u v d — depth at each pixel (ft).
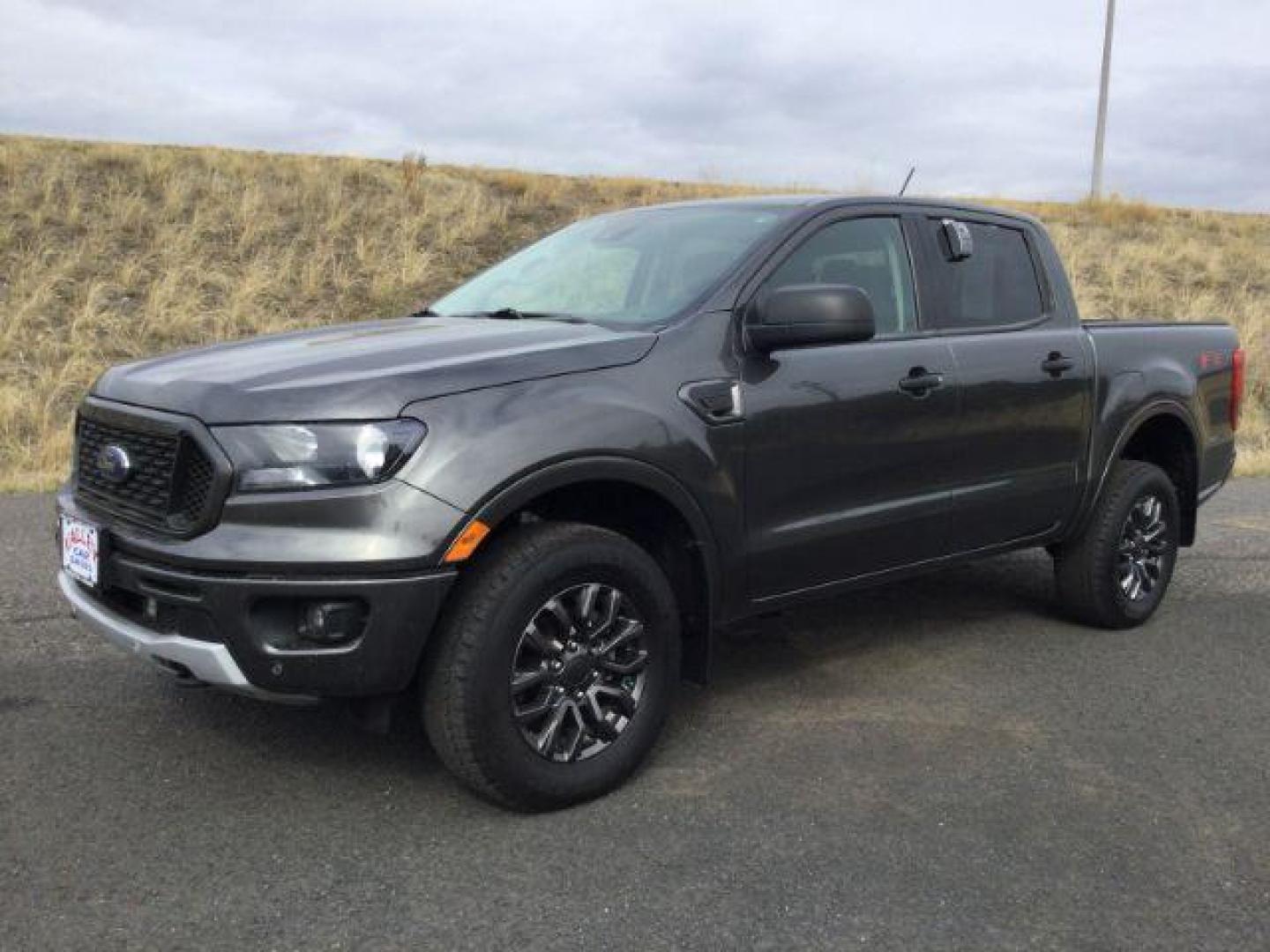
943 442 14.29
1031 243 16.65
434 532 9.93
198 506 10.14
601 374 11.35
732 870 9.89
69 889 9.38
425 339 11.90
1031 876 9.87
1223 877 9.92
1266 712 13.89
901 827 10.74
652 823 10.77
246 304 44.83
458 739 10.39
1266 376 50.67
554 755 10.94
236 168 57.72
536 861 10.00
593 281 14.05
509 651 10.43
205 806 10.94
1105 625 17.17
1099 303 58.95
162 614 10.48
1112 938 8.95
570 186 65.36
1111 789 11.65
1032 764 12.23
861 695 14.32
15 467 30.37
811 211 13.78
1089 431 16.39
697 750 12.51
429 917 9.11
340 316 45.88
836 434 13.06
